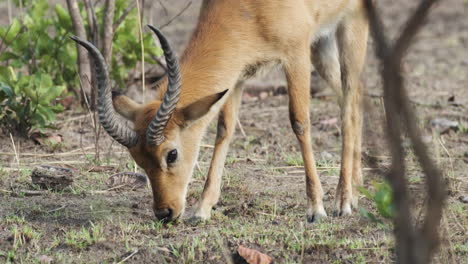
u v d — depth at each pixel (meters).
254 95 17.61
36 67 15.12
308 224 9.73
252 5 10.29
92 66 14.92
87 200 10.68
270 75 19.34
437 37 24.17
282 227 9.59
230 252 8.64
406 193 5.05
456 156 12.88
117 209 10.29
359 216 10.17
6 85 13.28
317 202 10.05
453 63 20.86
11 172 11.88
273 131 14.72
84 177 11.82
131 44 15.21
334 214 10.30
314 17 10.84
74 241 8.93
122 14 14.98
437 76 19.42
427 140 13.54
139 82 16.47
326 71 11.88
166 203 9.41
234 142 14.04
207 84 9.91
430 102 16.72
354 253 8.58
